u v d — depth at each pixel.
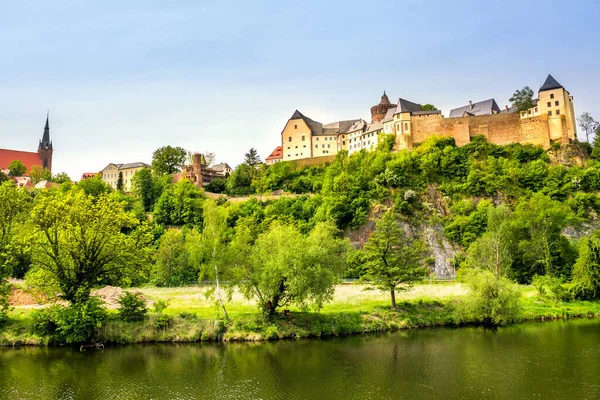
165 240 93.44
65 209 47.97
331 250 54.03
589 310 63.72
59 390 33.75
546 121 121.81
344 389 34.06
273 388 34.31
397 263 57.78
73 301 47.59
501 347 45.25
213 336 47.75
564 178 108.69
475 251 77.56
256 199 127.25
